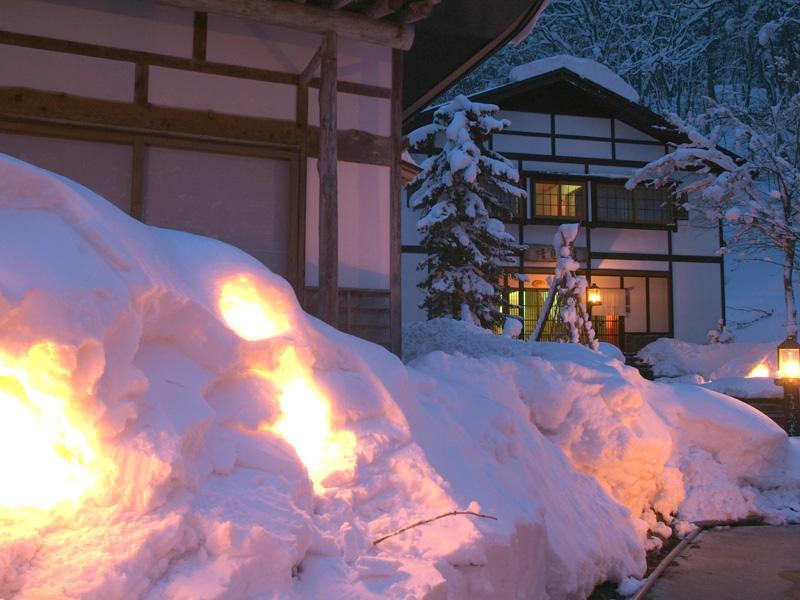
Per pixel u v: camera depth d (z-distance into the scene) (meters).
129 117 7.57
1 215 2.95
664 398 8.57
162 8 7.80
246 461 3.18
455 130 19.89
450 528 3.57
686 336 26.48
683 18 48.03
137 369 2.92
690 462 8.09
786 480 8.40
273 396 3.63
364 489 3.65
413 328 12.70
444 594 3.05
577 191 25.92
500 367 7.09
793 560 6.21
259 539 2.67
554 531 5.00
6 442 2.70
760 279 36.50
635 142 26.39
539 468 5.71
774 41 42.62
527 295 25.41
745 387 16.09
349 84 8.76
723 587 5.39
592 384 7.30
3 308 2.53
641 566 5.99
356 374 4.42
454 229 19.58
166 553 2.54
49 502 2.58
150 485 2.64
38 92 7.23
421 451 4.10
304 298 8.23
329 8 7.23
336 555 3.11
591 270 25.88
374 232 8.70
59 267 2.79
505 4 9.36
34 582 2.26
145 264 3.29
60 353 2.59
